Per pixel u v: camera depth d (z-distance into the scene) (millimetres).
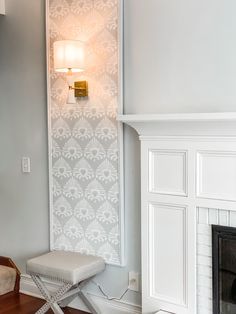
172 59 2756
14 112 3639
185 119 2479
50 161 3381
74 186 3266
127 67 2955
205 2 2600
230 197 2496
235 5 2496
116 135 3016
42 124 3463
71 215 3297
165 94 2803
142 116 2654
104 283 3180
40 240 3568
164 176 2744
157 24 2801
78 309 3330
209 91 2627
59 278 2898
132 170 2996
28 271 3051
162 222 2781
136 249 3014
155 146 2754
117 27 2951
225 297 2600
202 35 2627
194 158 2602
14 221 3738
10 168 3719
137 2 2873
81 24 3135
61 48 2949
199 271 2656
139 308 3020
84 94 3135
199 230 2631
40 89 3449
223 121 2395
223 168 2514
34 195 3572
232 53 2527
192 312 2686
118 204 3043
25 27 3494
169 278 2777
